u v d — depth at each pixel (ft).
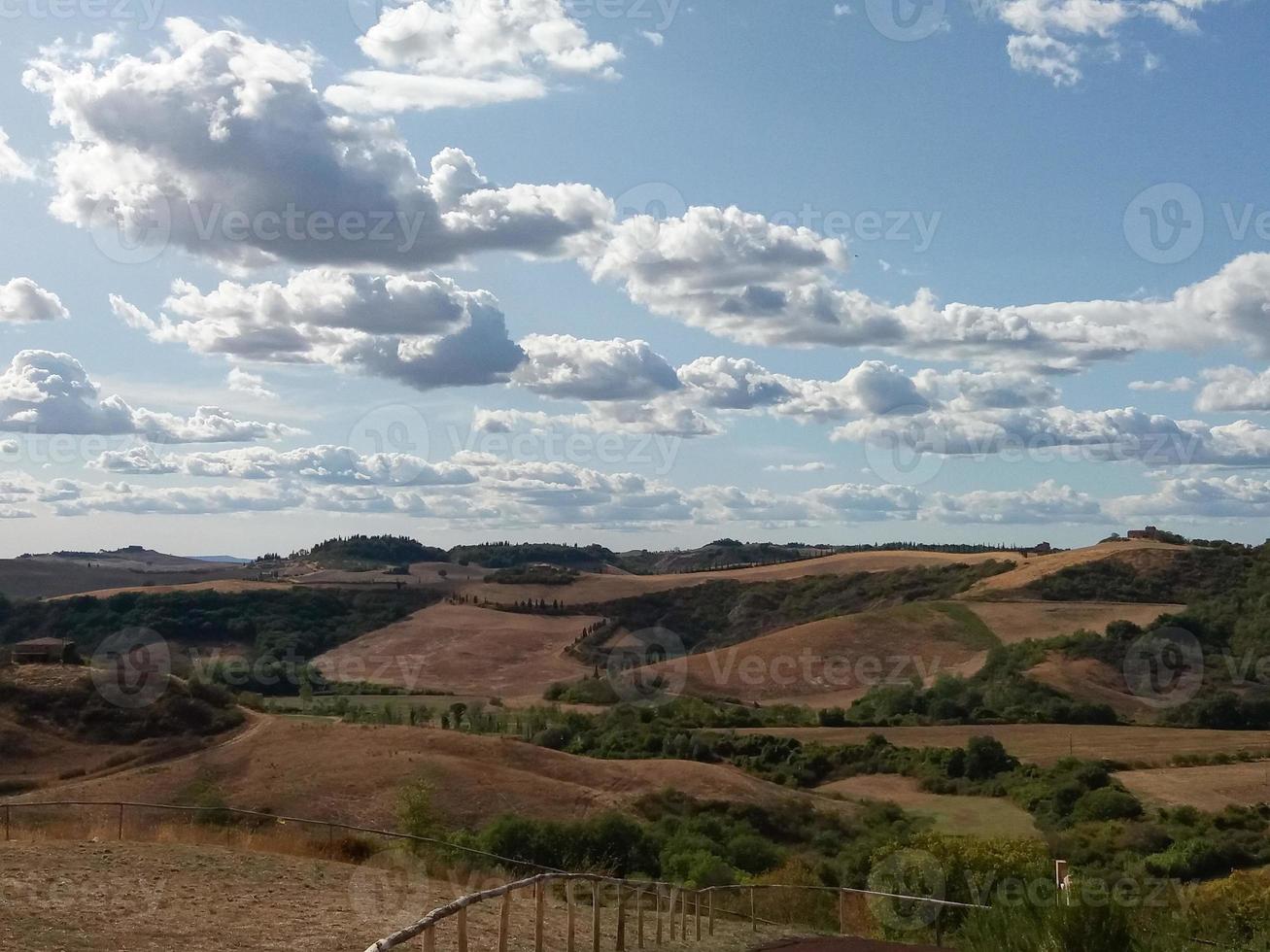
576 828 149.07
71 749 220.02
